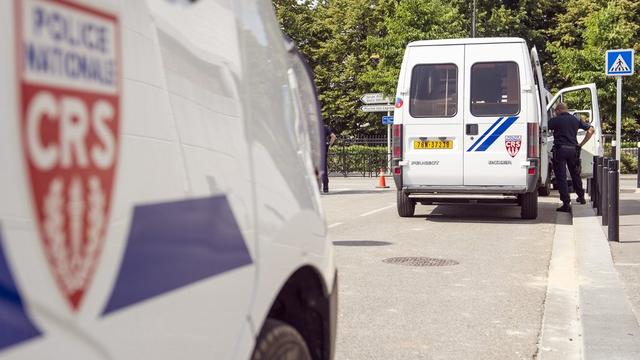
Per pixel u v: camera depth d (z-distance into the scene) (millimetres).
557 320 5801
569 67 36188
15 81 1442
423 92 12609
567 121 14188
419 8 32281
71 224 1581
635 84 35188
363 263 8461
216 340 2146
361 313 6086
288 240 2648
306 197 2887
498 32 44062
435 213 14328
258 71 2615
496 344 5207
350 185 25016
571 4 47844
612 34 35188
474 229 11633
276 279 2535
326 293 3039
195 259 2049
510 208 15289
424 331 5539
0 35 1413
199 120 2146
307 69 3199
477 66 12438
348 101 48000
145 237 1838
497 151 12367
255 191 2449
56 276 1529
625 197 17891
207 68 2234
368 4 46906
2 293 1380
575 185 15680
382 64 33344
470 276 7672
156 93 1944
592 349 4734
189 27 2164
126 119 1803
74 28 1622
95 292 1650
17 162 1438
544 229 11602
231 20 2461
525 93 12281
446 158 12523
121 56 1803
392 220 13062
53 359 1510
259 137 2545
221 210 2207
